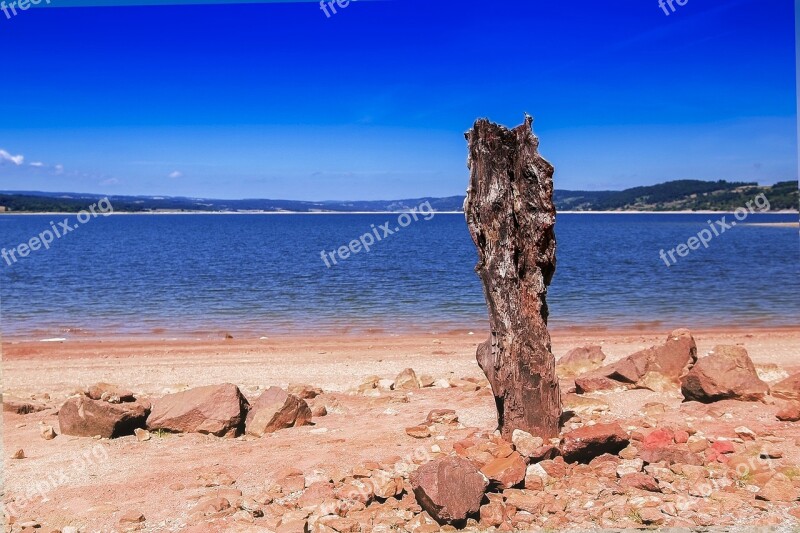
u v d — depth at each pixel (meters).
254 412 10.00
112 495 7.52
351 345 19.75
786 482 7.00
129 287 38.31
